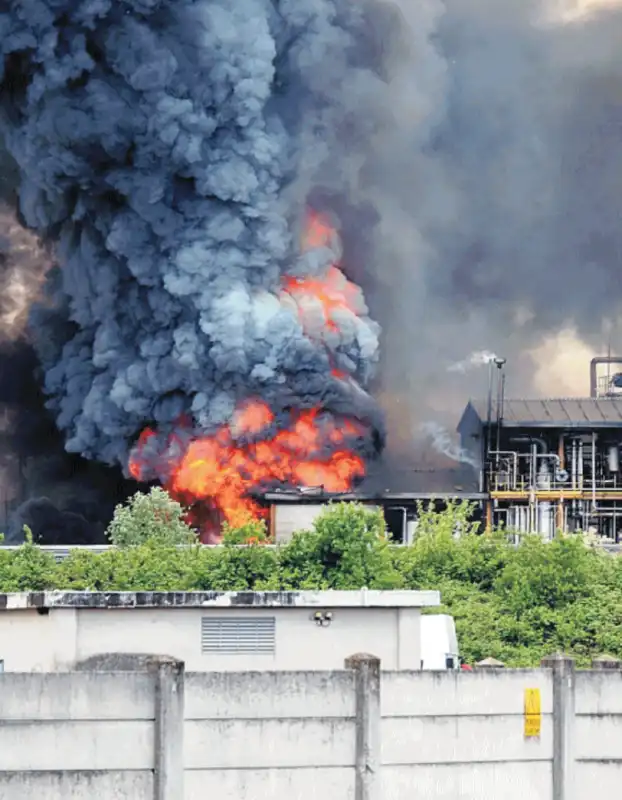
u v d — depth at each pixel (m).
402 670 68.00
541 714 68.12
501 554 109.50
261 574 102.62
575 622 100.50
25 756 64.06
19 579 105.62
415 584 108.25
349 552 102.00
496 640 99.44
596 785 68.38
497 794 67.69
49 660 77.06
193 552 110.00
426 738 67.19
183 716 64.88
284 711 65.81
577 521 175.25
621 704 68.62
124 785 64.44
